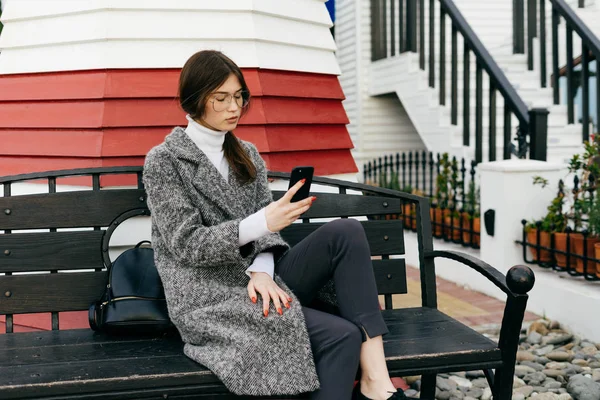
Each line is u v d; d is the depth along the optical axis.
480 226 4.63
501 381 2.23
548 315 3.97
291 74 3.34
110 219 2.62
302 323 2.09
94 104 3.01
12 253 2.55
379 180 7.58
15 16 3.21
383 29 8.11
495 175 4.38
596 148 4.14
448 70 7.54
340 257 2.19
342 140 3.53
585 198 4.19
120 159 2.99
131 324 2.28
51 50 3.13
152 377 1.98
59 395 1.94
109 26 2.99
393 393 2.04
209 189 2.29
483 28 8.70
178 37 3.06
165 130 3.06
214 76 2.21
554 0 6.26
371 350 2.11
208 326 2.13
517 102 4.81
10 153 3.18
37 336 2.42
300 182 2.07
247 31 3.13
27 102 3.17
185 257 2.16
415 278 5.20
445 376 3.31
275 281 2.28
